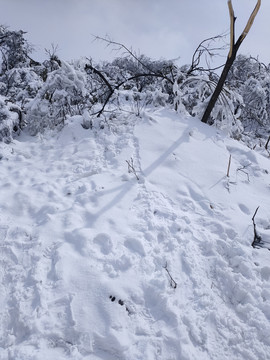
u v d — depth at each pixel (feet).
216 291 9.39
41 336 7.48
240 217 12.66
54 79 18.47
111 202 12.35
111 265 9.46
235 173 15.83
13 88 27.73
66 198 12.66
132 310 8.36
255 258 10.75
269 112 29.60
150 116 18.71
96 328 7.73
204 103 20.15
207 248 10.77
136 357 7.34
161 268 9.70
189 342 7.75
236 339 8.11
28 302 8.25
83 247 9.92
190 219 12.08
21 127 19.04
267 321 8.57
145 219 11.66
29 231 10.61
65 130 18.44
